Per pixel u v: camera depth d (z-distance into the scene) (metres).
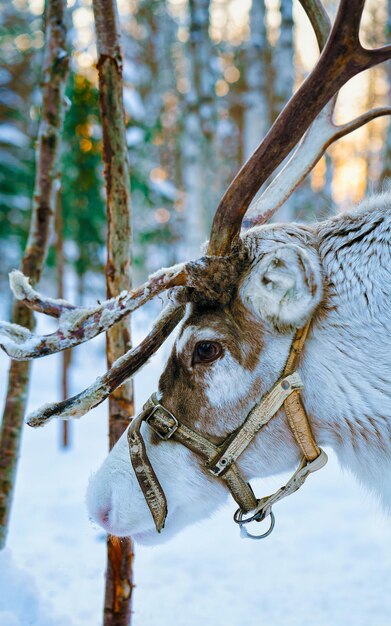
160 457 2.27
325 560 4.48
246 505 2.24
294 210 11.52
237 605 3.84
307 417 2.17
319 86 2.07
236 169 15.83
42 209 3.77
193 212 10.39
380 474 2.22
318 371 2.14
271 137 2.11
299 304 1.99
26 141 13.47
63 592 3.94
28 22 16.20
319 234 2.25
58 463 7.03
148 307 12.70
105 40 2.91
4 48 16.08
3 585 3.54
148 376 10.42
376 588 4.02
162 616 3.70
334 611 3.73
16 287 2.21
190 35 9.82
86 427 8.84
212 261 2.15
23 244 13.38
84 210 10.06
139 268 13.70
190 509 2.34
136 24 18.19
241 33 18.28
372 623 3.58
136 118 10.77
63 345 2.18
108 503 2.31
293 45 9.27
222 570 4.36
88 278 11.66
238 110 16.81
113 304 2.17
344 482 6.41
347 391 2.13
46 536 4.91
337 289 2.14
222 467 2.20
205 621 3.62
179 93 16.00
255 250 2.18
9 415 3.73
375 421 2.13
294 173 2.63
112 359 2.96
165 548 4.80
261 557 4.57
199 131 10.05
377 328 2.10
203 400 2.19
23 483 6.29
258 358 2.13
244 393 2.16
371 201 2.27
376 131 17.97
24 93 15.99
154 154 17.55
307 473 2.18
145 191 11.40
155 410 2.25
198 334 2.16
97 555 4.54
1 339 2.23
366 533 4.95
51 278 14.17
